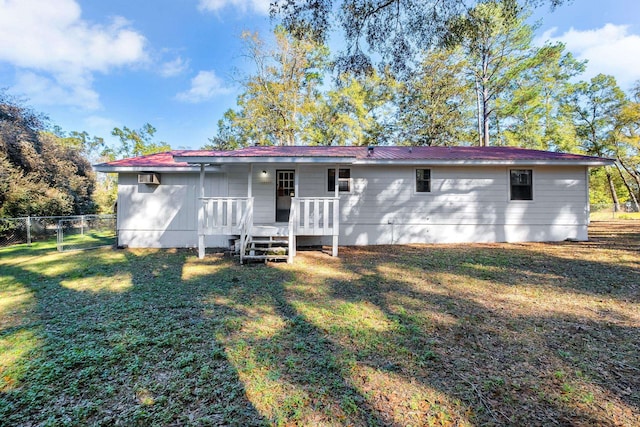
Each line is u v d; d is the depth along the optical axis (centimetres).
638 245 896
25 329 354
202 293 495
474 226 1027
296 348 308
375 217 1022
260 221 980
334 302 450
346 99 2289
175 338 327
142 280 579
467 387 244
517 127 2306
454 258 770
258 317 392
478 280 567
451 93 2159
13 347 310
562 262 701
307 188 1002
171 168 949
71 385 244
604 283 532
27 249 984
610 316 390
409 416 212
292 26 655
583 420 209
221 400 228
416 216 1025
